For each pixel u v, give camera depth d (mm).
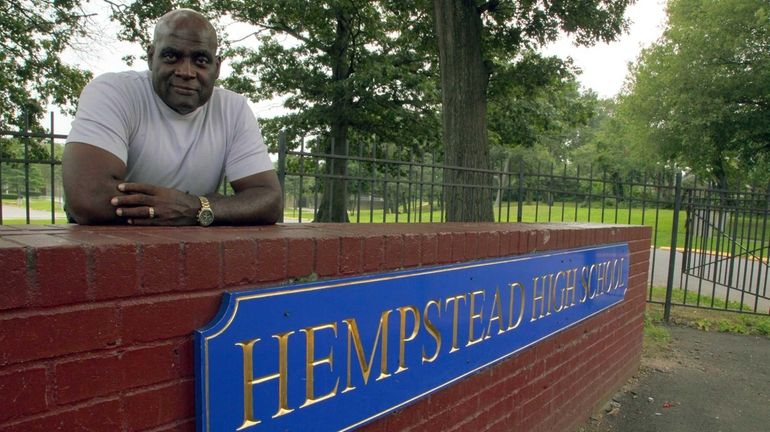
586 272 3209
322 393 1518
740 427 3637
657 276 10547
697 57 19609
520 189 5613
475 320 2186
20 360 952
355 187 4734
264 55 15820
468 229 2328
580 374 3305
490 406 2354
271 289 1356
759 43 18609
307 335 1465
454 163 7570
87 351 1042
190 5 13727
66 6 12883
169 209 1572
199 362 1201
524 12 8500
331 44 16188
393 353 1777
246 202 1782
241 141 1946
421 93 15055
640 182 6664
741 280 10109
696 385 4363
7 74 12859
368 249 1679
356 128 16312
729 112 18781
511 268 2412
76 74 13852
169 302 1169
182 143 1769
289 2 13984
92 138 1536
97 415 1063
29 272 955
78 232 1303
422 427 1956
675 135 21219
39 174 7863
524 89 10914
